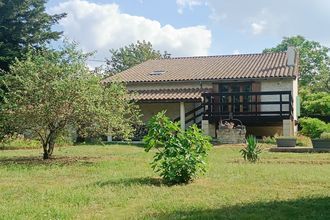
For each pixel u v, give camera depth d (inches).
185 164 368.2
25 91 563.8
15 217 252.5
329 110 1131.9
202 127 956.0
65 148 803.4
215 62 1208.8
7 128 585.6
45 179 412.8
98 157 637.9
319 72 2047.2
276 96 1002.7
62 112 573.3
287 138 730.2
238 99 1021.2
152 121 380.8
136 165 525.0
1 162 572.1
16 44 1251.8
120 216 256.4
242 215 253.0
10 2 1227.2
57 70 571.5
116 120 587.8
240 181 378.6
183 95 1011.9
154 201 297.6
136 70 1213.7
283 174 416.8
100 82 605.0
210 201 295.3
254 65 1106.1
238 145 804.0
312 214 253.4
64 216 255.3
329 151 681.0
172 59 1311.5
